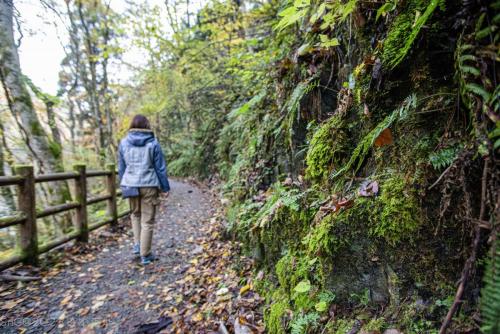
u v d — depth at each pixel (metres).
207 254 3.51
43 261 3.39
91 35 9.27
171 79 8.62
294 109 2.25
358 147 1.43
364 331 1.24
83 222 4.06
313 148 1.99
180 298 2.57
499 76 0.89
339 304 1.48
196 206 6.43
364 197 1.42
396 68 1.41
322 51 2.12
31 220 3.18
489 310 0.78
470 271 0.98
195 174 10.57
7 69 5.19
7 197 5.35
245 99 5.79
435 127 1.23
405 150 1.32
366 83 1.58
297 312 1.66
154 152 3.38
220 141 7.30
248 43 4.09
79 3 8.69
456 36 1.14
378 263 1.34
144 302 2.56
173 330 2.12
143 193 3.35
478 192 1.02
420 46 1.28
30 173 3.16
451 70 1.19
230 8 6.08
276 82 2.94
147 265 3.38
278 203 2.16
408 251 1.22
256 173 3.34
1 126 5.93
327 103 2.18
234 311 2.17
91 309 2.48
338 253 1.48
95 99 9.88
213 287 2.66
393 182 1.31
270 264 2.41
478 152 0.96
